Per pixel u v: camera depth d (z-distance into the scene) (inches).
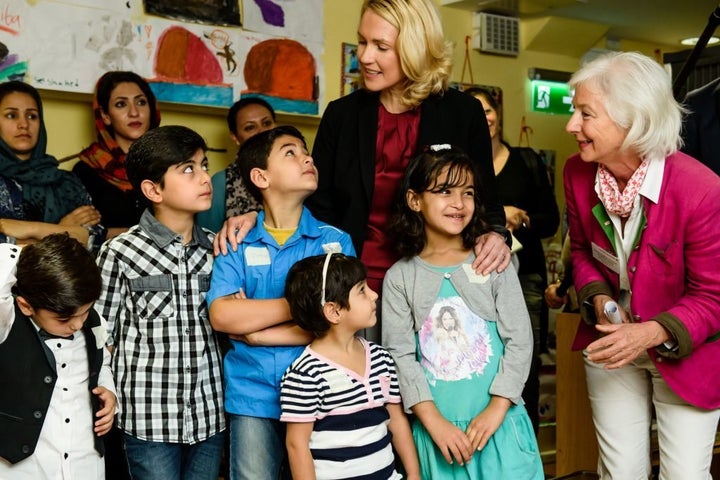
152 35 137.2
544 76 207.6
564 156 216.7
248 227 84.8
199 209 83.0
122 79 121.0
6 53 121.7
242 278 83.0
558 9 197.9
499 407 81.0
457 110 89.4
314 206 93.4
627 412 86.4
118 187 120.1
